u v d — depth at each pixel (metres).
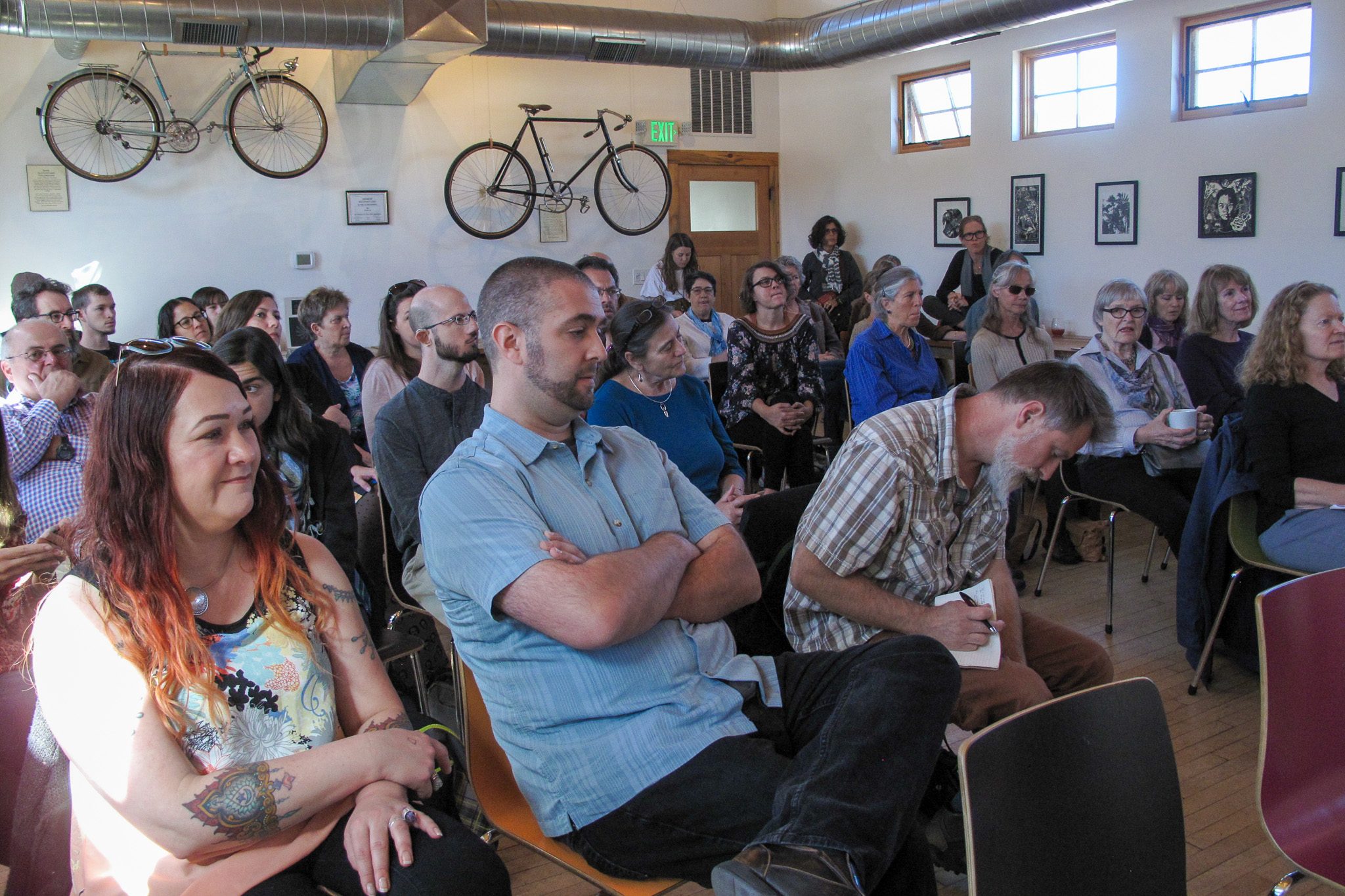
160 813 1.26
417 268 7.80
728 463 3.10
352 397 4.18
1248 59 6.00
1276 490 2.81
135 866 1.34
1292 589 1.66
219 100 6.99
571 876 2.21
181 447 1.32
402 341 3.62
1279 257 5.89
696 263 7.36
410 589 2.58
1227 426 2.95
